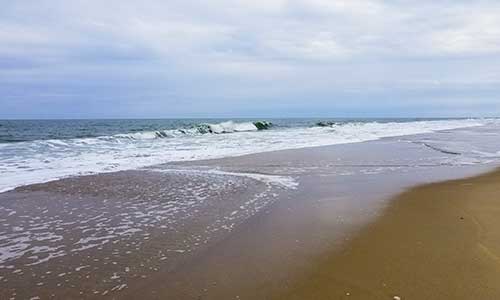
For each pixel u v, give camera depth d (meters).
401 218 6.01
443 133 29.80
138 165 12.12
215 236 5.26
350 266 4.20
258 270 4.13
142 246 4.88
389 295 3.53
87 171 10.87
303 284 3.79
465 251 4.54
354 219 6.00
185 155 14.80
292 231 5.44
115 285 3.80
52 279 3.94
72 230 5.54
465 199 7.19
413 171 10.95
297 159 13.57
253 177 10.01
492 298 3.44
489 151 16.16
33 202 7.18
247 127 40.00
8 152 15.06
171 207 6.85
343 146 18.50
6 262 4.37
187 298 3.53
